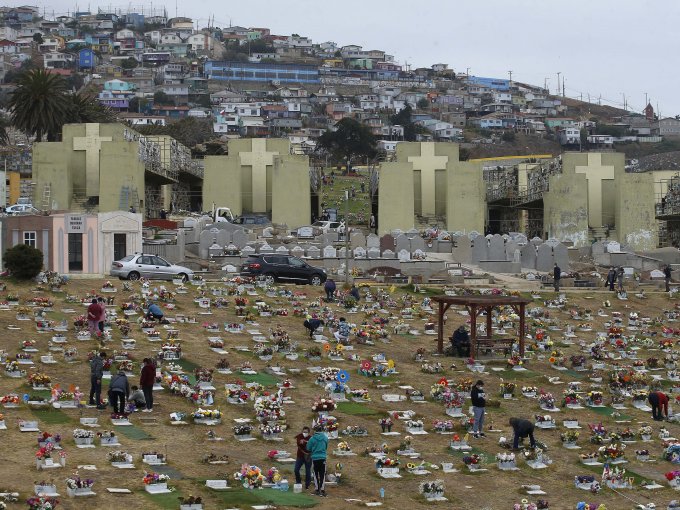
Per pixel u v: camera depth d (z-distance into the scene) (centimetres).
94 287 7388
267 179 14662
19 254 7250
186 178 16300
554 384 5994
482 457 4456
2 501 3384
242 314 6912
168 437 4338
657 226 14125
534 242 11012
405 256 9800
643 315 8306
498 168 16738
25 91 15638
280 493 3759
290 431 4591
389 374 5831
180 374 5284
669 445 4778
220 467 3997
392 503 3791
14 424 4300
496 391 5694
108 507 3438
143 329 6262
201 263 9138
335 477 3978
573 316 7994
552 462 4541
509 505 3906
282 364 5819
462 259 10231
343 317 6981
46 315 6419
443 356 6412
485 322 7500
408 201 13412
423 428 4838
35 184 13175
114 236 8412
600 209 13688
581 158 13662
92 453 4019
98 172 13438
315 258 9556
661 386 6181
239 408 4881
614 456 4638
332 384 5269
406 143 14075
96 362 4628
